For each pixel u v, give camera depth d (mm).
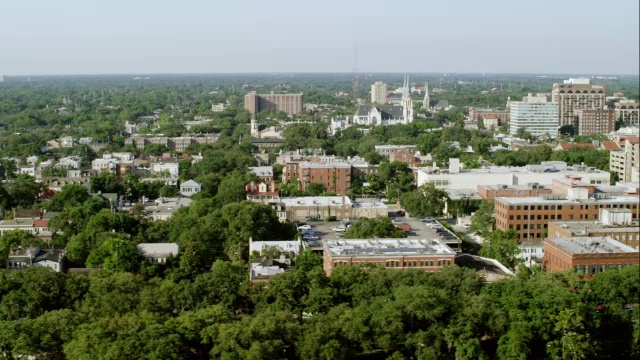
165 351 195250
